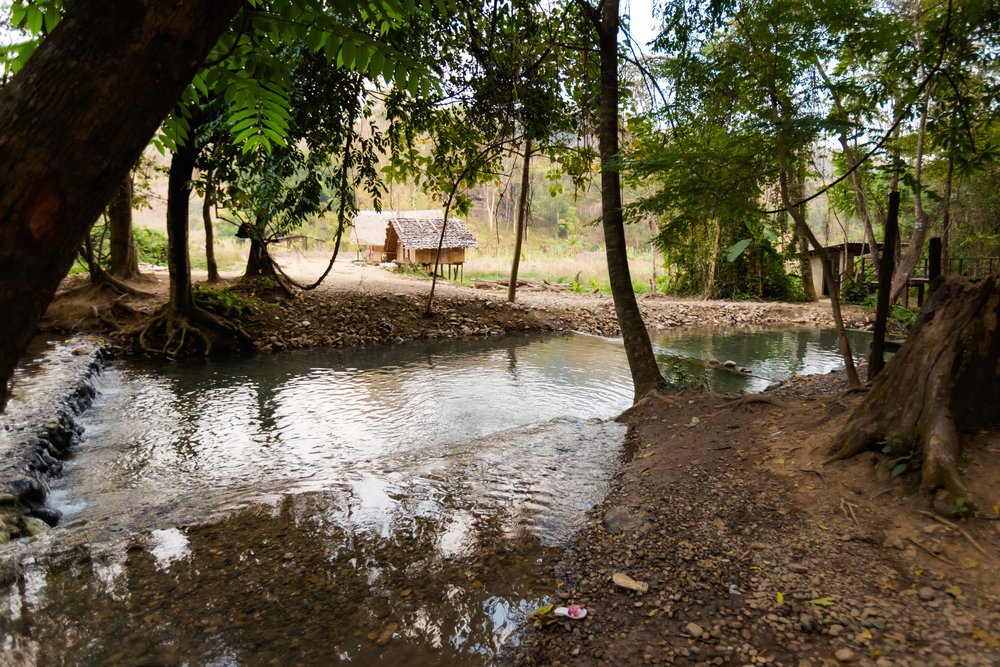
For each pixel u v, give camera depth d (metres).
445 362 12.08
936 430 3.91
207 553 4.12
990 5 5.02
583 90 8.07
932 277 5.28
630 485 5.04
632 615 3.24
